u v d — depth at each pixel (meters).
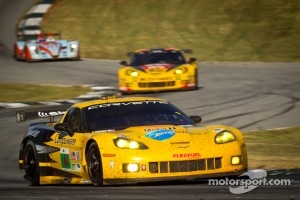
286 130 46.38
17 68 92.19
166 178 25.12
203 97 64.06
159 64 69.00
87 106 29.34
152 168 25.19
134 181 25.16
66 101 65.19
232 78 77.69
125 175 25.22
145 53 70.62
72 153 28.03
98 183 26.19
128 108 29.00
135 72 67.44
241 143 26.45
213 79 77.56
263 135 45.03
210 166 25.64
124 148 25.42
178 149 25.39
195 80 68.94
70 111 30.14
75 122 29.14
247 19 105.00
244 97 63.31
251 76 78.75
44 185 30.52
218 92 67.19
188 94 66.56
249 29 102.25
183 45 100.56
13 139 47.78
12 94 71.62
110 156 25.44
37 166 30.20
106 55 101.00
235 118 52.44
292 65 86.56
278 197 21.36
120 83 68.06
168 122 28.27
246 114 54.09
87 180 27.36
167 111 29.05
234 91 67.56
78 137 27.95
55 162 29.61
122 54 100.81
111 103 29.47
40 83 79.25
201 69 86.75
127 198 22.19
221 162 25.78
